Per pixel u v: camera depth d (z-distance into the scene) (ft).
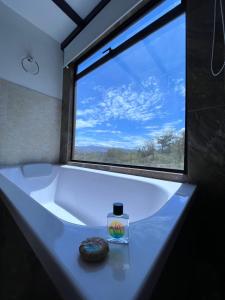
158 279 1.12
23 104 6.12
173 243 1.51
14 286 1.87
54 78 7.09
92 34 5.71
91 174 5.08
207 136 3.19
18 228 1.81
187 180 3.48
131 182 4.05
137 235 1.41
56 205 5.73
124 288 0.85
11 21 5.80
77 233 1.42
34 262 1.40
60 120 7.32
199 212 3.24
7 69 5.71
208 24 3.23
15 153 5.91
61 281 0.96
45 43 6.77
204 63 3.25
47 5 5.61
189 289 2.53
